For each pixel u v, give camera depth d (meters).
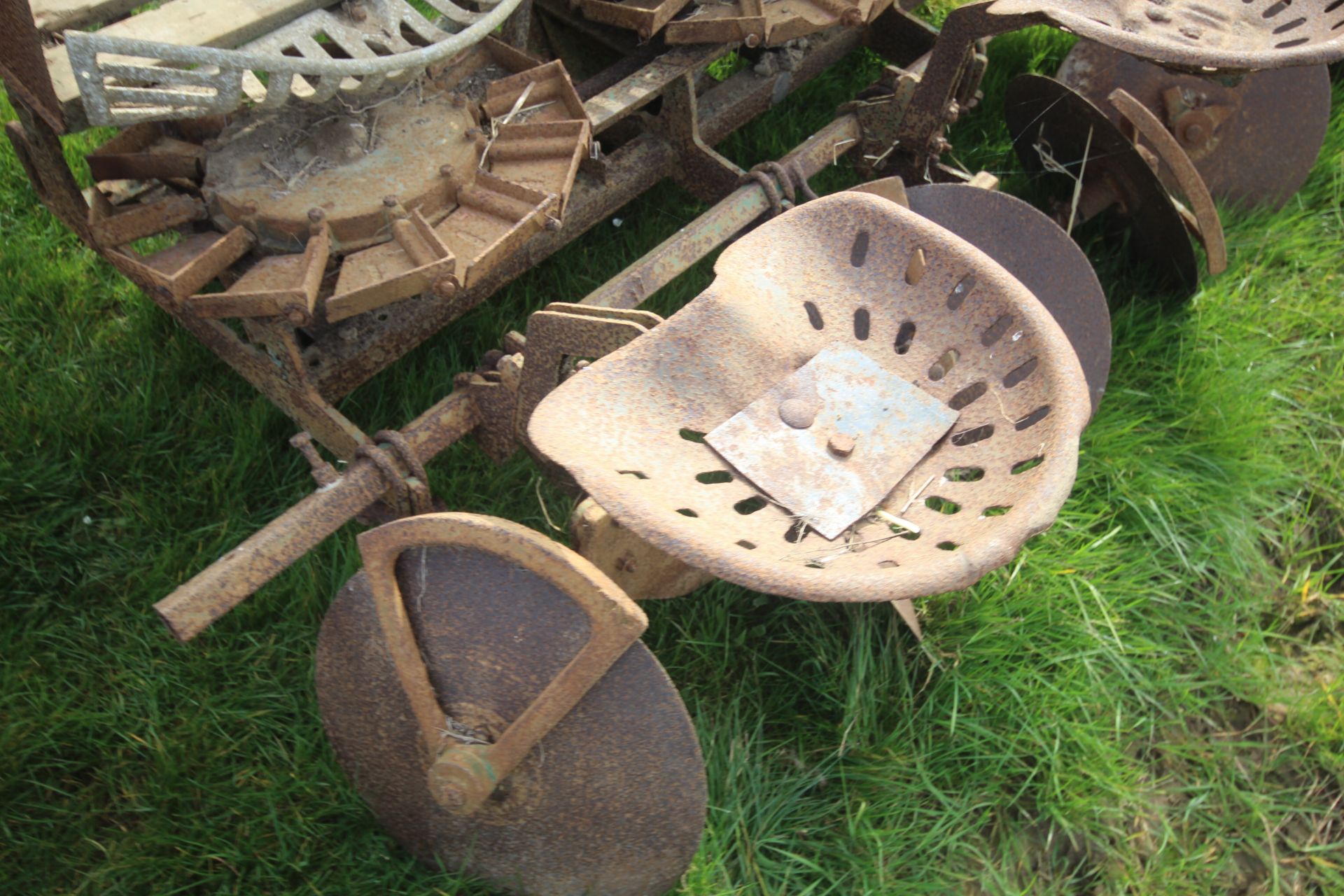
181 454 1.62
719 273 1.27
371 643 1.22
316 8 1.33
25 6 1.18
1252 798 1.46
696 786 1.19
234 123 1.39
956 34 1.62
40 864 1.34
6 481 1.54
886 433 1.23
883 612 1.52
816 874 1.38
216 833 1.34
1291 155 1.96
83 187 1.83
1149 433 1.72
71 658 1.46
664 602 1.51
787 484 1.20
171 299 1.35
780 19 1.60
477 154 1.42
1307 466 1.74
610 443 1.18
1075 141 1.79
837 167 2.00
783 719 1.47
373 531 1.15
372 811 1.33
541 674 1.18
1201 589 1.63
